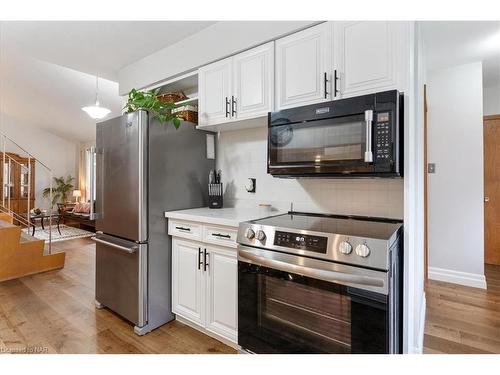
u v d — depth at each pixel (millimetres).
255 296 1605
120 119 2236
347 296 1295
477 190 2990
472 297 2730
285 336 1489
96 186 2488
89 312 2455
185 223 2123
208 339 2031
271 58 1959
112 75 3369
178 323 2248
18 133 7641
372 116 1440
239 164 2541
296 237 1442
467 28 2225
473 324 2227
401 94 1474
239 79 2137
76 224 7156
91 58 2932
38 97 5949
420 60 2105
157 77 2762
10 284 3152
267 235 1546
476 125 2980
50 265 3646
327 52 1721
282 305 1500
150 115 2141
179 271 2188
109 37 2523
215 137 2686
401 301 1487
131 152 2141
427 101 3180
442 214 3154
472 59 2873
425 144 2920
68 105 6027
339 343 1320
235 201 2564
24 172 7297
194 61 2436
